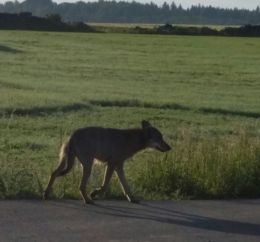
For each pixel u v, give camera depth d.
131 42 133.88
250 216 17.73
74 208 17.75
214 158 21.62
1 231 15.12
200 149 22.19
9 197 18.61
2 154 28.38
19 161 25.22
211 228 16.28
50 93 51.16
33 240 14.48
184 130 30.00
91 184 20.11
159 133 20.19
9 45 108.62
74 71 73.81
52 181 18.83
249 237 15.60
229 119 43.56
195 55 106.81
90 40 135.25
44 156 28.45
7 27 183.00
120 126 38.34
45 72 70.88
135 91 56.69
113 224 16.23
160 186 20.77
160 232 15.68
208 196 20.52
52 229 15.45
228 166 21.38
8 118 38.97
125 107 46.50
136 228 15.95
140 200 19.39
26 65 77.69
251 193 21.05
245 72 81.12
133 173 21.86
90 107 44.91
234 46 133.75
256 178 21.48
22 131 35.50
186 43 138.38
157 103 48.22
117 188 20.14
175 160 21.39
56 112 42.22
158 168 21.11
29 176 20.06
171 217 17.28
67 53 99.19
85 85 59.72
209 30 193.38
